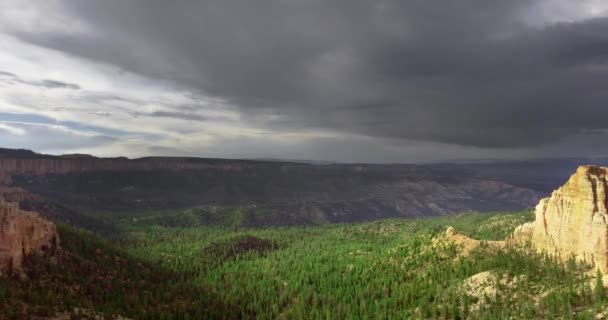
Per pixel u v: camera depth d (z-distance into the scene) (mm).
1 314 174125
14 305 182125
